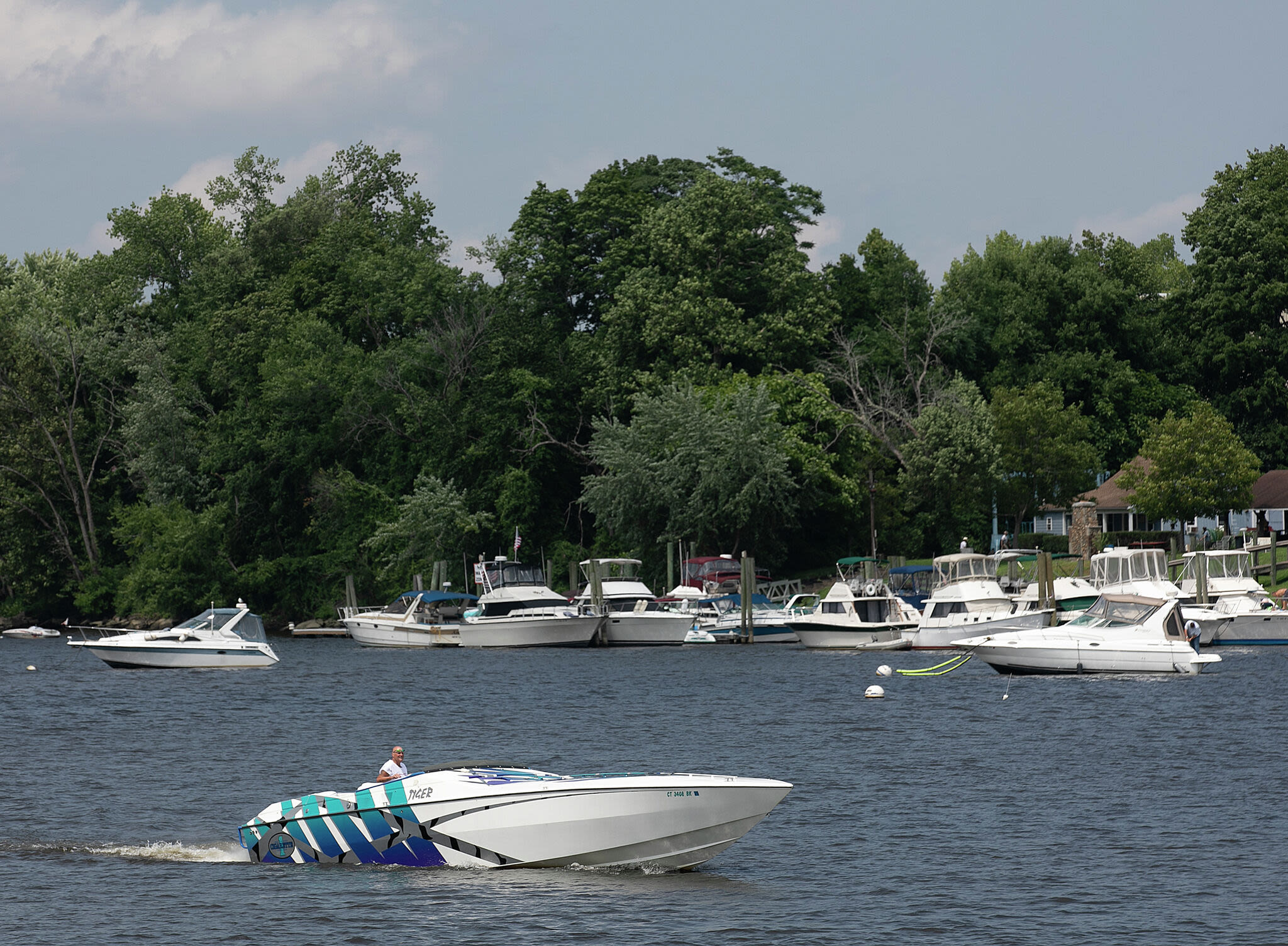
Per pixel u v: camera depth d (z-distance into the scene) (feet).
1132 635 300.61
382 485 563.48
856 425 517.96
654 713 247.29
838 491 500.74
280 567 560.20
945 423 511.40
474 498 532.32
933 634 372.38
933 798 163.22
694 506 481.46
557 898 120.98
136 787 176.24
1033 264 625.00
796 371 529.86
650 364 547.08
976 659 353.72
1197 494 483.10
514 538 520.01
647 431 497.87
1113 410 587.27
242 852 139.85
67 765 194.08
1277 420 593.01
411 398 557.74
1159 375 627.05
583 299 619.67
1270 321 596.29
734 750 201.57
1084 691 272.31
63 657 428.15
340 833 133.28
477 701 272.51
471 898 121.19
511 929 112.47
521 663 371.97
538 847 129.08
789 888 124.57
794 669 336.90
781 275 557.33
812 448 494.59
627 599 447.83
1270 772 177.37
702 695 277.64
